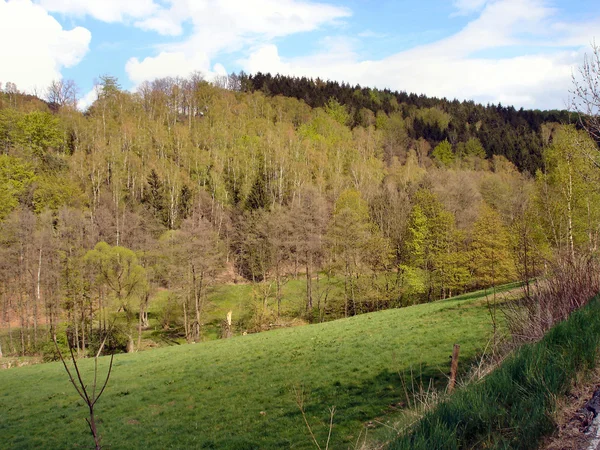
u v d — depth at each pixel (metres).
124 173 90.69
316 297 65.62
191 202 87.25
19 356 48.50
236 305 63.97
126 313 47.75
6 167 67.81
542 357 6.70
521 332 10.32
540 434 4.87
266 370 23.09
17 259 53.88
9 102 100.06
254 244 70.31
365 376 18.55
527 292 10.95
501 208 55.75
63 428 18.53
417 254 54.94
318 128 140.12
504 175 109.75
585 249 11.94
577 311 8.63
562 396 5.63
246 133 121.81
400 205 72.00
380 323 31.47
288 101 160.88
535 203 20.88
